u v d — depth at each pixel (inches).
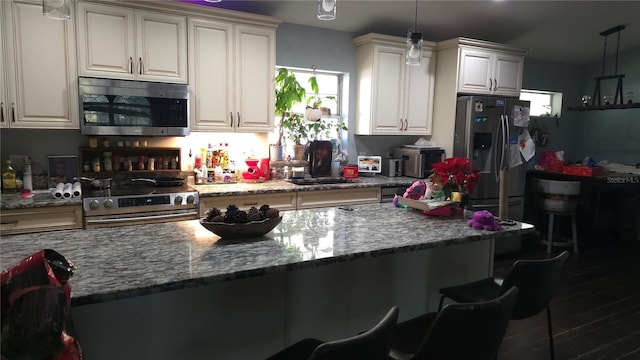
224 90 143.1
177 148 147.5
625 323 123.6
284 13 156.9
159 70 132.7
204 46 138.4
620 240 213.8
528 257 185.3
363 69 173.8
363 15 163.3
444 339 52.5
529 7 164.7
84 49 122.7
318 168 166.7
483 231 82.5
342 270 80.4
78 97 122.6
